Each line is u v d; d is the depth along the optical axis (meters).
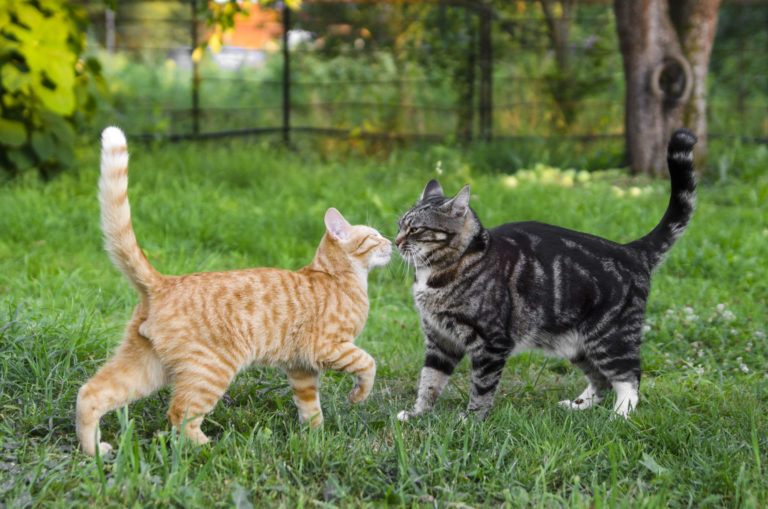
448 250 4.81
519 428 4.29
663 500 3.42
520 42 16.05
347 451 3.80
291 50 16.58
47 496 3.29
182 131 14.61
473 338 4.83
